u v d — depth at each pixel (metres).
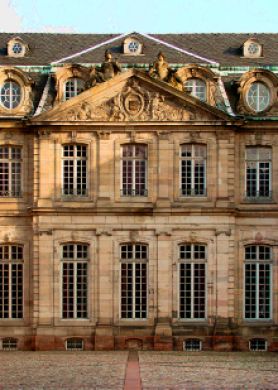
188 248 51.97
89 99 51.94
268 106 53.53
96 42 60.16
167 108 52.00
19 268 53.12
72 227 51.78
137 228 51.72
